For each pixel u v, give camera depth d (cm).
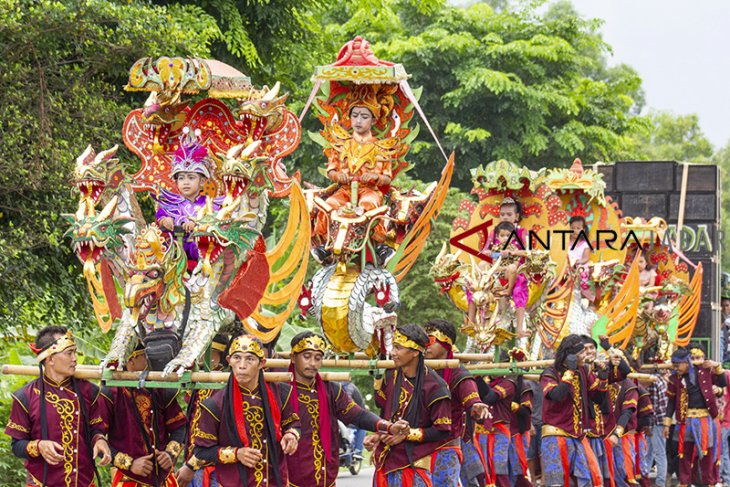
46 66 1566
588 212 1683
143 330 972
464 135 3234
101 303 992
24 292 1509
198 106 1065
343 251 1130
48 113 1547
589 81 3731
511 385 1345
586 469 1322
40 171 1484
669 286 1941
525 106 3338
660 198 2233
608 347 1420
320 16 2669
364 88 1177
